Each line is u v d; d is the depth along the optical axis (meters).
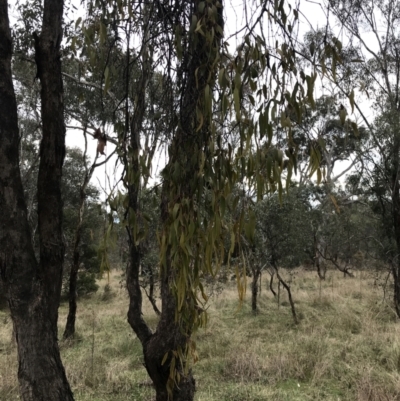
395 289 8.95
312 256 14.34
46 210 2.22
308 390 4.90
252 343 6.66
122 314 10.32
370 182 10.38
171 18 2.06
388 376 5.02
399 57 9.55
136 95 2.14
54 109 2.21
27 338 2.01
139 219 2.22
